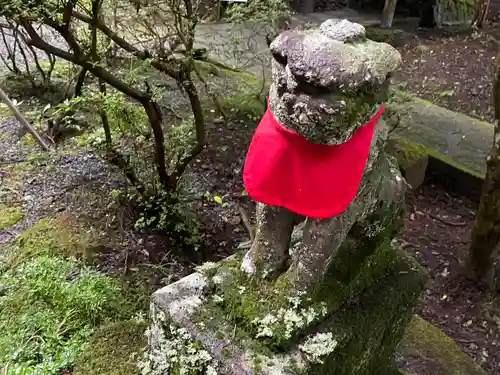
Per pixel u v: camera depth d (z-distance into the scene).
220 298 1.44
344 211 1.25
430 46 5.78
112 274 2.59
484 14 6.23
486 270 2.90
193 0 2.98
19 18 2.01
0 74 4.35
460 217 3.49
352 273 1.51
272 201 1.22
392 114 3.35
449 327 2.72
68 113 3.54
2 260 2.60
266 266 1.44
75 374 1.80
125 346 1.91
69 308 2.26
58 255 2.65
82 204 3.04
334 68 0.96
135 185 2.82
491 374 2.48
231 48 4.51
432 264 3.10
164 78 4.14
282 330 1.35
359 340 1.48
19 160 3.39
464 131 4.21
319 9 6.22
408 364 2.22
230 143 3.81
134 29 3.06
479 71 5.20
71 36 2.12
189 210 3.01
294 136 1.11
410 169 3.54
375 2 6.30
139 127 2.67
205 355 1.35
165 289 1.49
